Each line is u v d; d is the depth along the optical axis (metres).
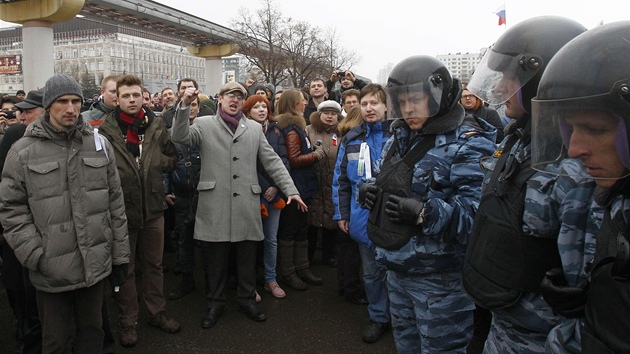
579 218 1.17
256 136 3.26
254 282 3.37
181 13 20.14
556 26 1.40
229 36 24.16
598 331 0.99
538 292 1.35
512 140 1.51
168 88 5.19
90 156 2.34
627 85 0.89
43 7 13.12
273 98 5.85
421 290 1.95
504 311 1.43
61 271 2.21
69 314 2.34
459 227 1.78
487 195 1.49
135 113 2.96
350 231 3.01
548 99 1.04
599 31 0.99
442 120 1.90
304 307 3.54
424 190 1.89
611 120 0.92
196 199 3.41
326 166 4.06
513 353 1.46
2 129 4.35
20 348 2.85
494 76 1.49
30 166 2.19
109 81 3.17
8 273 2.73
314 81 5.32
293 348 2.94
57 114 2.21
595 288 1.01
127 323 2.96
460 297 1.94
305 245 3.99
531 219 1.32
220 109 3.20
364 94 3.05
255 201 3.22
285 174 3.31
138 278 4.08
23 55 13.67
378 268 2.98
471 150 1.83
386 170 2.04
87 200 2.30
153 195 3.04
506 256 1.39
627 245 0.92
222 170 3.14
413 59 1.93
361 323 3.28
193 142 3.12
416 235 1.88
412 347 2.15
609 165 0.96
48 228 2.21
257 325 3.24
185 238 3.73
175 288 3.92
